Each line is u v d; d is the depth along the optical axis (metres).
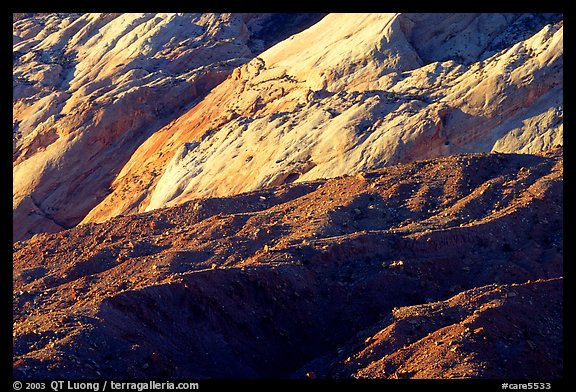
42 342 157.50
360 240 193.25
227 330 173.50
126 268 196.75
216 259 196.00
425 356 155.25
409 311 167.00
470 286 185.50
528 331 162.00
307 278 184.12
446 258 190.88
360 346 162.88
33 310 183.00
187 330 171.38
